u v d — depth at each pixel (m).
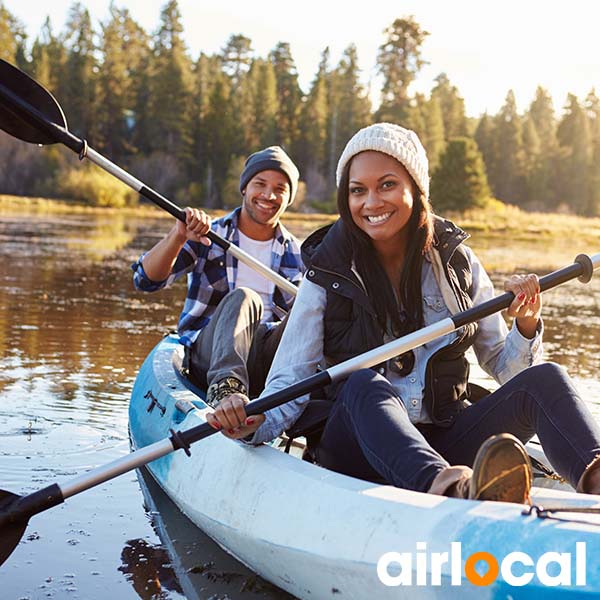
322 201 49.78
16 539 2.46
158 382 3.57
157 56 61.91
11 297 8.23
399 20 57.84
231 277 3.95
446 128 73.19
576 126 71.94
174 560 2.64
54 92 57.22
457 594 1.85
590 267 2.65
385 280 2.59
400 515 1.98
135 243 17.17
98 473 2.46
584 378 5.57
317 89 60.03
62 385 4.78
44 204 39.00
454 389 2.60
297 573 2.20
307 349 2.61
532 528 1.84
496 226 35.06
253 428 2.44
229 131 55.88
